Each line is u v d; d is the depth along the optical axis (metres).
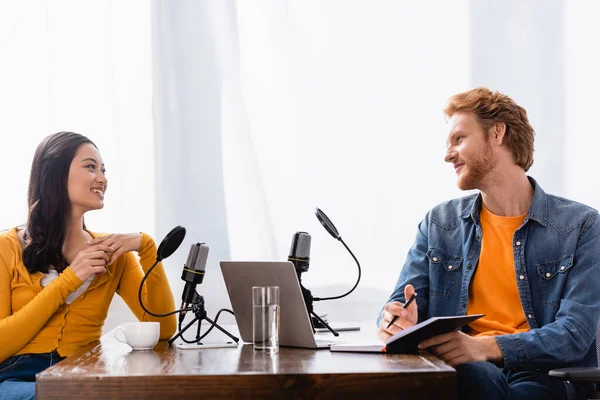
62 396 1.43
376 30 3.25
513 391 1.91
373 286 3.18
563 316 1.99
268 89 3.22
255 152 3.19
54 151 2.33
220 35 3.21
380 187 3.21
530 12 3.24
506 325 2.16
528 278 2.15
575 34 3.23
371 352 1.73
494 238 2.23
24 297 2.23
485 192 2.24
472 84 3.25
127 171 3.15
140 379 1.43
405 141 3.22
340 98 3.23
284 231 3.19
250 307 1.93
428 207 3.21
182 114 3.18
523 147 2.22
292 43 3.23
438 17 3.25
